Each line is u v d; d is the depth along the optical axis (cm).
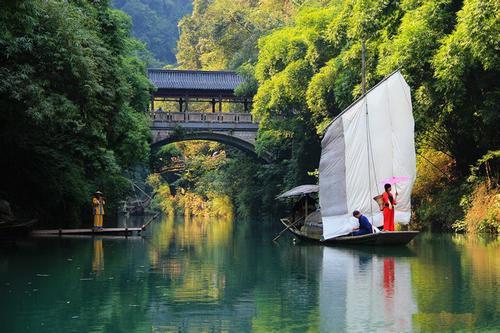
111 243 2712
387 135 2611
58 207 3534
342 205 2627
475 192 3086
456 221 3125
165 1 17712
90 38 2772
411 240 2719
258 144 6269
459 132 3225
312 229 3036
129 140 4184
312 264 1980
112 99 2941
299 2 7175
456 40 2633
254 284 1588
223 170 8269
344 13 3706
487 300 1355
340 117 2631
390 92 2612
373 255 2197
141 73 5209
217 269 1864
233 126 6556
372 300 1372
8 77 2194
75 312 1265
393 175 2616
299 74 4769
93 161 3547
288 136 5591
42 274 1728
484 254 2158
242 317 1225
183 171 9412
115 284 1580
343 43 4047
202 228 4509
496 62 2545
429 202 3431
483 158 2938
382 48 3197
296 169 5466
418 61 2872
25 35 2236
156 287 1538
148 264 1972
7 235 2839
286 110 5206
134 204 8781
